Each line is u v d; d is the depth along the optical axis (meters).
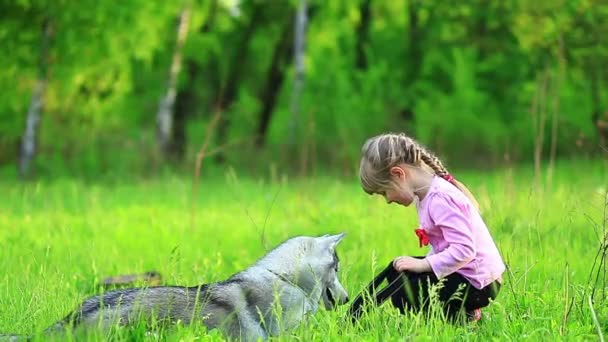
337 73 46.19
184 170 38.44
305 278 8.47
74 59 35.28
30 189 27.34
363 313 8.52
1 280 11.68
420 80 48.56
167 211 21.97
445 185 8.36
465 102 43.78
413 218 16.80
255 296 8.24
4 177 36.72
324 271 8.62
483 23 46.00
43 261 12.30
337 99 43.78
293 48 52.72
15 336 7.48
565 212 14.07
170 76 43.22
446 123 43.03
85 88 38.41
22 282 10.80
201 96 60.34
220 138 52.47
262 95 50.38
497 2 41.75
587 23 32.56
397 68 49.09
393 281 8.62
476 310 8.71
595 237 13.67
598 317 8.79
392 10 50.16
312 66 46.75
